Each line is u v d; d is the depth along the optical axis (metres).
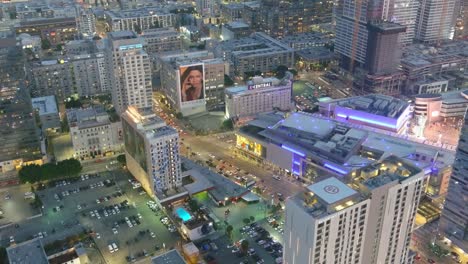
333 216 190.12
